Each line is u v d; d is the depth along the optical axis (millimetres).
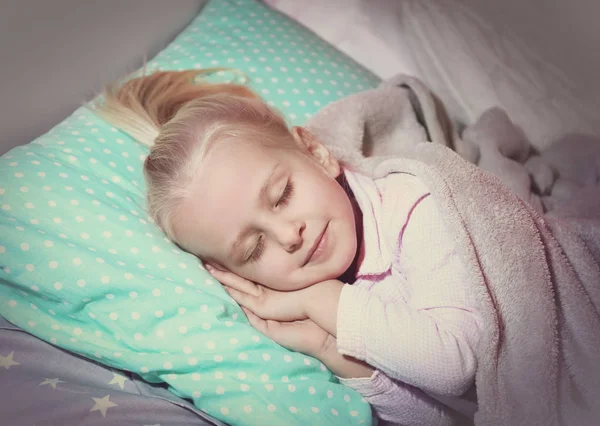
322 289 945
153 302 945
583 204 1157
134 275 957
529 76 1516
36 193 1026
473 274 887
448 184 954
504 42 1607
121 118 1191
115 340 952
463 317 879
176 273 979
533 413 884
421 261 928
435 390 875
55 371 960
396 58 1595
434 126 1305
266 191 931
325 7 1692
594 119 1425
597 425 918
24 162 1071
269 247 941
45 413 877
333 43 1655
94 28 1331
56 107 1308
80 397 915
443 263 916
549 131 1405
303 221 930
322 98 1368
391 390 924
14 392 903
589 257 991
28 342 979
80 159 1119
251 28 1493
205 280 984
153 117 1189
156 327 945
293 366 931
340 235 953
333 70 1442
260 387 915
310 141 1086
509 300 901
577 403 935
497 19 1701
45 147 1127
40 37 1227
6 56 1173
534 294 897
